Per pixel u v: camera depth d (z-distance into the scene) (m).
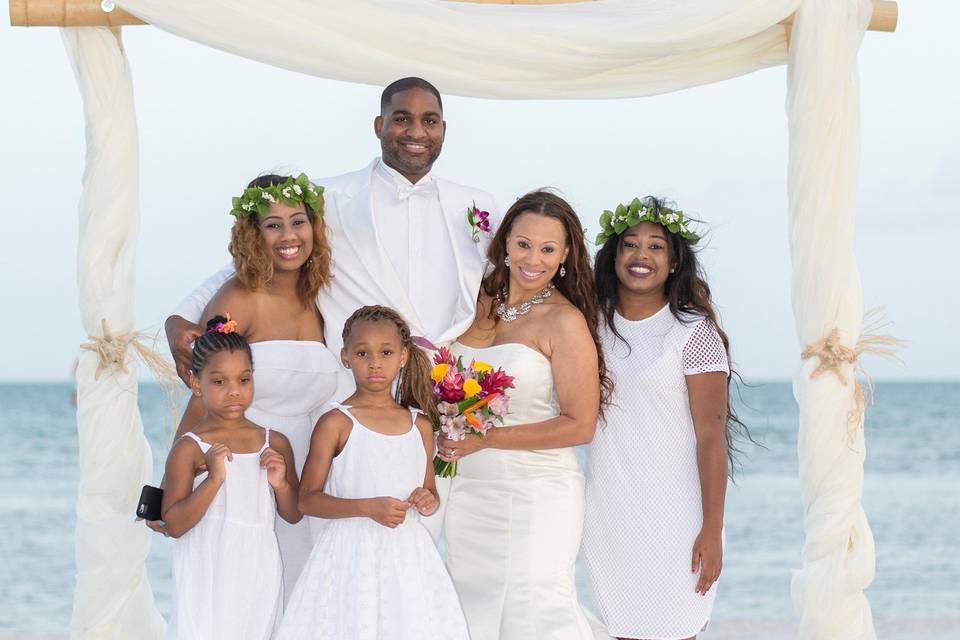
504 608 4.54
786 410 39.53
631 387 4.70
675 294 4.75
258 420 4.62
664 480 4.66
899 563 17.83
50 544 19.06
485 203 5.00
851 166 5.04
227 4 4.81
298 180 4.57
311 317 4.74
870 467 28.81
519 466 4.55
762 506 21.86
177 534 4.10
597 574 4.78
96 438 4.85
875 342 5.06
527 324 4.60
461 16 4.92
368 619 4.04
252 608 4.17
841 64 5.02
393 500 4.07
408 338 4.30
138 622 4.95
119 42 4.96
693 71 5.27
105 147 4.90
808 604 5.01
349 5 4.88
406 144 4.78
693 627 4.66
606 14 5.07
